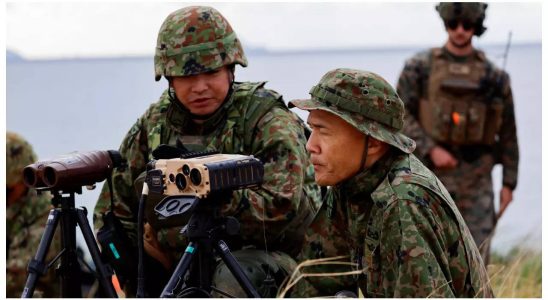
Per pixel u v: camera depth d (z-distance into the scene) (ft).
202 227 15.81
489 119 28.96
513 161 29.35
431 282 15.31
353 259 16.76
